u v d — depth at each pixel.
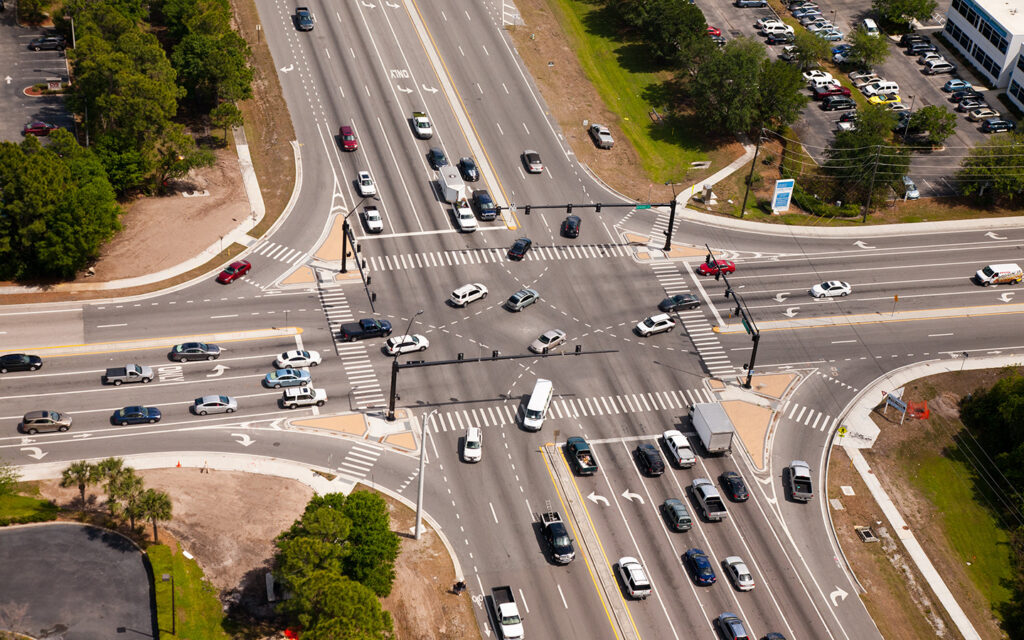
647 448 139.38
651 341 158.38
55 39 199.25
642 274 170.25
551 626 120.12
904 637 125.06
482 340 155.25
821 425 148.88
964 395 155.00
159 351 148.00
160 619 111.62
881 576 131.38
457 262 168.50
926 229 185.62
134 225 167.62
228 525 126.06
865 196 189.62
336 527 114.19
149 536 122.62
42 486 127.62
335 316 156.62
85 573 116.75
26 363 142.00
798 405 151.25
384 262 166.88
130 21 186.38
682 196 187.88
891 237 183.38
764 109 199.25
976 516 140.88
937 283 173.62
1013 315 168.50
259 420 140.25
